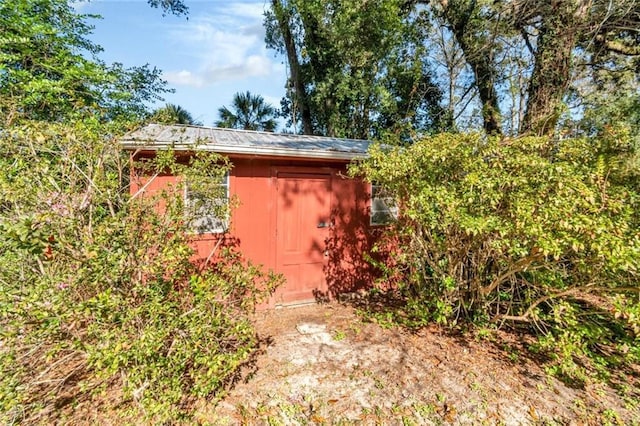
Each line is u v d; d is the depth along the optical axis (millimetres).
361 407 2887
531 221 3086
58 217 2375
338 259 5758
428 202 3803
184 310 2721
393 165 4031
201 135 5199
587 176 3479
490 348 3943
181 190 3637
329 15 12070
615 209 3090
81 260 2322
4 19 6234
